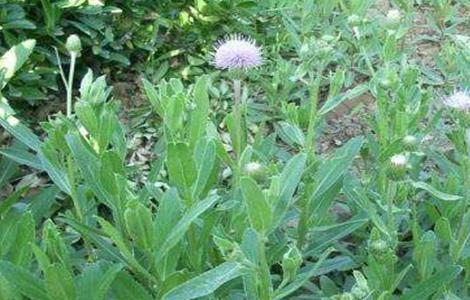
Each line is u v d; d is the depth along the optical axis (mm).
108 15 1151
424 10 1474
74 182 680
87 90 651
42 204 727
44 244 570
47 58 1096
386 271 625
